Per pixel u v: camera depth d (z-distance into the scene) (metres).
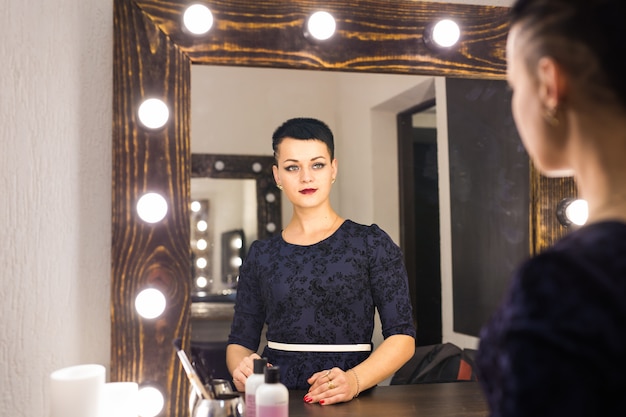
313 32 1.27
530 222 1.40
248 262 1.24
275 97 1.27
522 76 0.50
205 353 1.20
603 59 0.45
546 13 0.47
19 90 1.18
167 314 1.19
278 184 1.26
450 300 1.33
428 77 1.35
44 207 1.18
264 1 1.26
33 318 1.17
